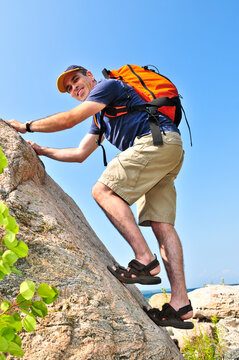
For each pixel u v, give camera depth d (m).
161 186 2.86
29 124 2.60
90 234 2.88
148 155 2.53
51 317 1.81
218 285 8.24
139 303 2.60
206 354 4.87
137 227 2.46
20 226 2.00
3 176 2.13
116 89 2.66
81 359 1.76
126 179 2.50
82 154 3.13
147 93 2.69
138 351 1.92
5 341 1.18
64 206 2.75
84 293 1.93
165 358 2.00
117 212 2.45
